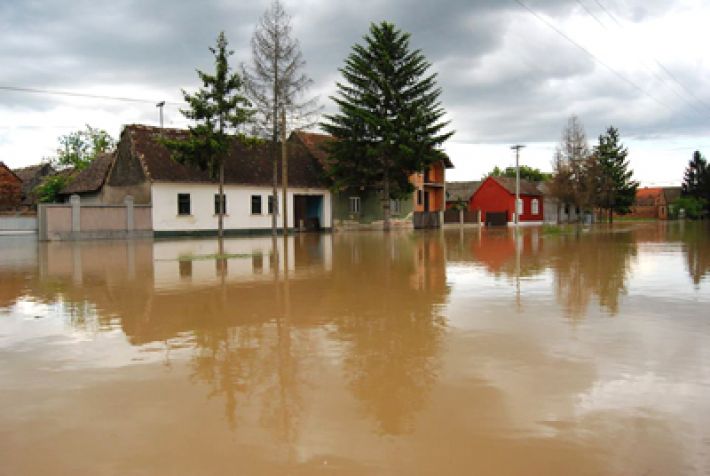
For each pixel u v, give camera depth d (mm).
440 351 5883
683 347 5961
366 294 9664
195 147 23859
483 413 4188
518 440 3732
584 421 4016
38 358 5762
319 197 40094
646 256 17031
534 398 4473
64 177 45844
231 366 5414
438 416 4141
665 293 9570
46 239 27812
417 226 45406
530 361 5480
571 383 4816
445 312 7969
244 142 25531
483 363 5434
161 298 9367
